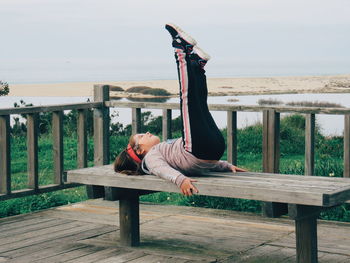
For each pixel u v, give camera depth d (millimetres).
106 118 6629
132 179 4113
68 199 7012
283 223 5336
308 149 5355
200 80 3998
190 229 5156
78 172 4434
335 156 11328
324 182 3668
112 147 12078
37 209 6449
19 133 13891
